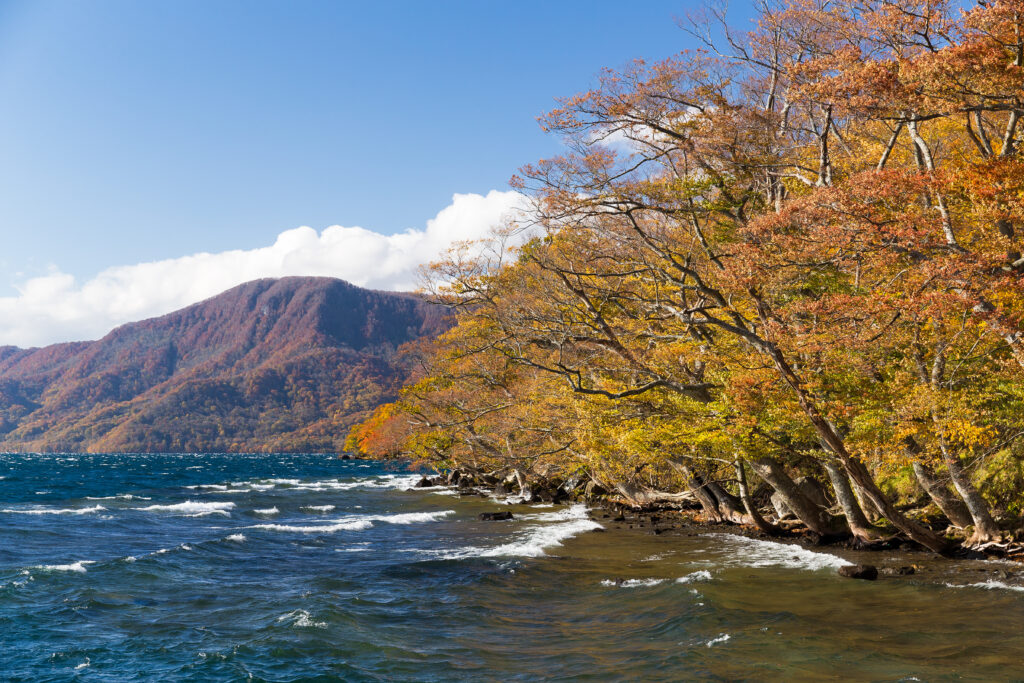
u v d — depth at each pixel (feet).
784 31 72.59
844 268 69.26
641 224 81.71
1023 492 71.05
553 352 114.62
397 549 87.61
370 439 319.88
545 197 76.18
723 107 71.41
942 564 66.90
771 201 78.89
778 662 41.22
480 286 110.73
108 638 48.88
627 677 39.88
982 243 57.52
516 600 59.16
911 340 62.34
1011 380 64.39
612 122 74.08
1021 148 63.26
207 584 65.92
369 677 41.19
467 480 210.59
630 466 113.80
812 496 92.73
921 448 68.80
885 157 70.28
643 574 67.51
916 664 40.32
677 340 84.84
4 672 42.55
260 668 42.78
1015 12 51.29
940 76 53.36
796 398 65.05
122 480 273.13
